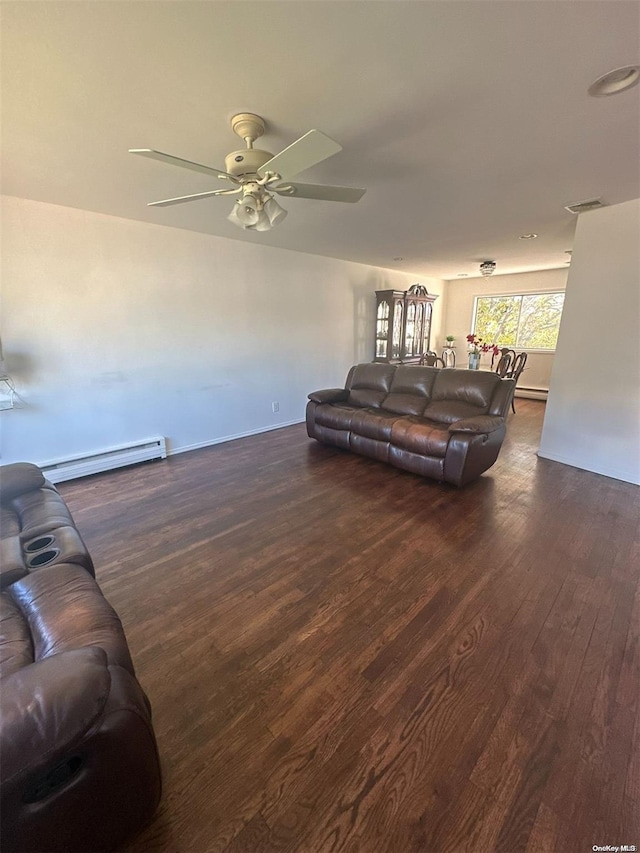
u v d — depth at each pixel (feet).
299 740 3.97
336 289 17.63
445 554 7.21
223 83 4.69
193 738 4.00
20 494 6.27
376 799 3.47
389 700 4.39
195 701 4.40
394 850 3.13
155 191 8.36
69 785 2.53
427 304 21.72
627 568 6.77
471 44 4.10
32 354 9.56
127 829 2.99
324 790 3.54
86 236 9.95
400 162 7.05
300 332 16.34
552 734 3.99
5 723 2.29
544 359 22.71
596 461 11.17
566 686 4.54
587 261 10.53
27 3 3.45
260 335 14.74
